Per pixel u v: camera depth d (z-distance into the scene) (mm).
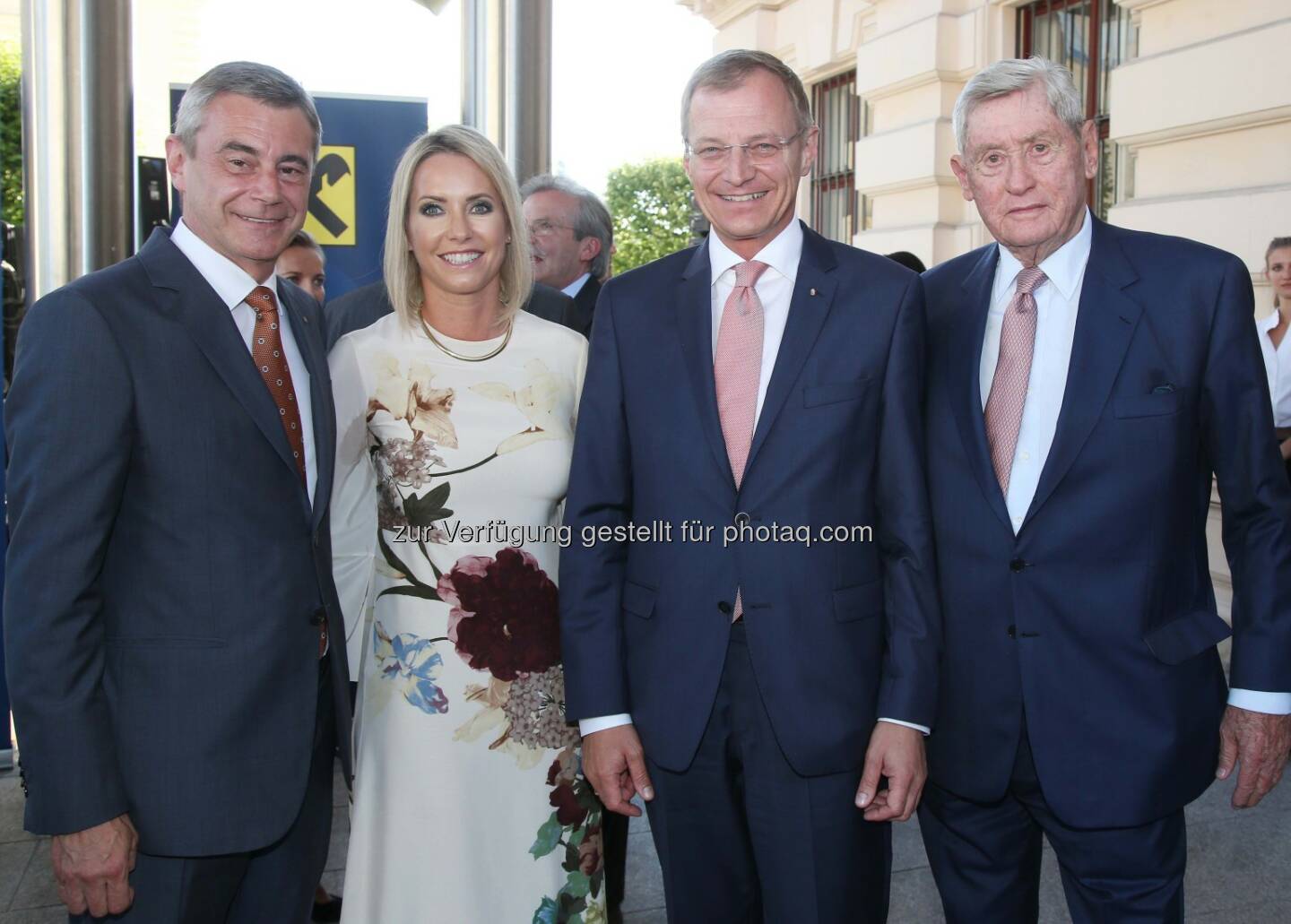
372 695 1894
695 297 1831
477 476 1883
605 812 2543
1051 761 1716
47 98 3613
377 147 3824
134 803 1546
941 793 1885
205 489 1557
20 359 1496
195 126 1606
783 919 1784
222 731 1566
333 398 1829
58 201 3645
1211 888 2779
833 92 8812
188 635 1558
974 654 1766
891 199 7449
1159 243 1744
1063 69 1687
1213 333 1667
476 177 1864
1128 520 1674
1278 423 4133
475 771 1863
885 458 1743
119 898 1526
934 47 6797
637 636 1839
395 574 1881
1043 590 1706
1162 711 1692
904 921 2645
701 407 1773
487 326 1948
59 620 1458
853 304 1753
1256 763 1719
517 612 1889
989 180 1696
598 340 1896
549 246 3150
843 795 1752
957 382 1790
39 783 1474
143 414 1519
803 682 1715
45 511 1451
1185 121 4988
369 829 1871
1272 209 4578
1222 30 4852
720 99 1729
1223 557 4879
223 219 1608
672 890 1870
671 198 25547
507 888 1887
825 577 1723
